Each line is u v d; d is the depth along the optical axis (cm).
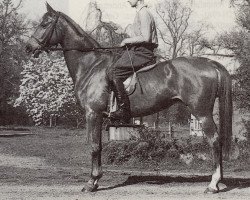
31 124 5591
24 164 1472
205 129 888
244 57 1952
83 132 3462
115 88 914
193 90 886
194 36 3947
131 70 910
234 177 1159
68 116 4194
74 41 960
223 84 898
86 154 1773
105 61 941
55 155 1755
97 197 826
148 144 1520
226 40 2553
